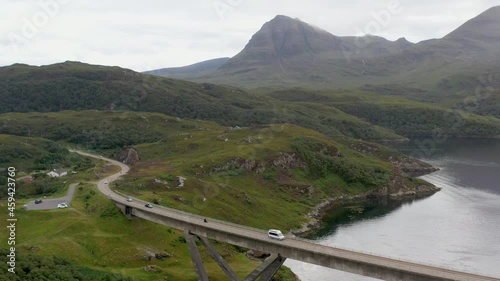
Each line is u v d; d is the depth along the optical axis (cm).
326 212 18325
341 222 16650
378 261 7200
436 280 6575
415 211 18188
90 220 10888
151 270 9081
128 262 9444
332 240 14175
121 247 9944
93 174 17088
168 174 16750
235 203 15800
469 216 17000
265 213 16138
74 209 11706
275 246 8325
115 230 10838
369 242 13900
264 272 8444
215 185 16662
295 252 8062
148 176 16300
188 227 9744
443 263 11844
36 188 15138
